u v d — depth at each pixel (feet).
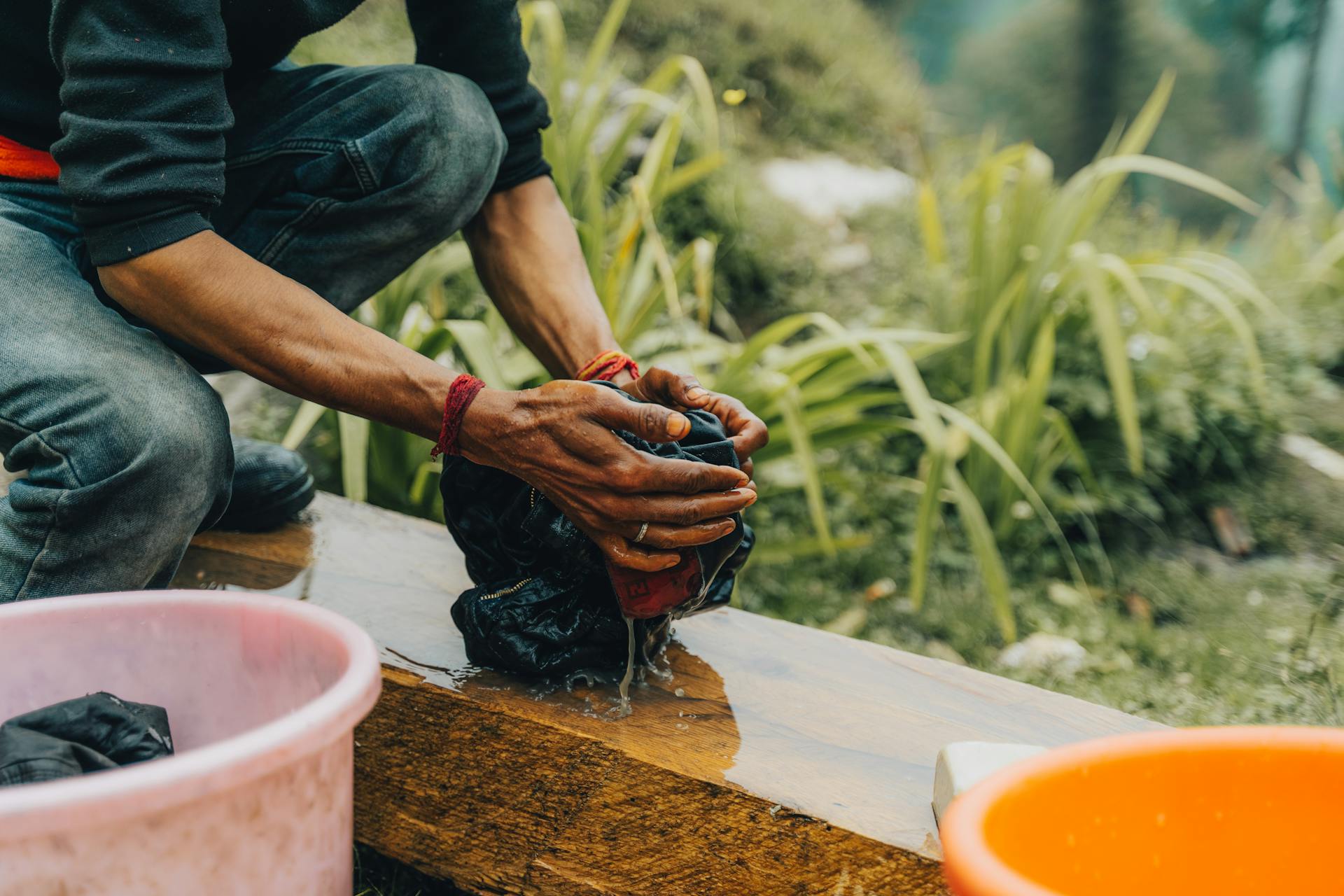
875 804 3.33
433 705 3.86
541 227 4.70
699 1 17.69
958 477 7.43
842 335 7.70
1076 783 2.47
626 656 4.00
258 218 4.36
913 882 3.15
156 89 3.39
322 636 2.92
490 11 4.57
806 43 17.98
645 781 3.52
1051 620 7.84
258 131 4.42
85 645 3.14
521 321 4.62
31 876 2.12
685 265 8.78
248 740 2.29
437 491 7.68
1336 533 9.71
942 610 8.15
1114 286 10.05
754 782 3.41
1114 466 9.92
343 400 3.55
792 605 8.23
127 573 3.88
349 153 4.19
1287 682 6.36
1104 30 52.24
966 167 17.02
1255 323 11.91
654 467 3.33
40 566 3.75
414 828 3.99
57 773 2.48
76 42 3.37
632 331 8.18
